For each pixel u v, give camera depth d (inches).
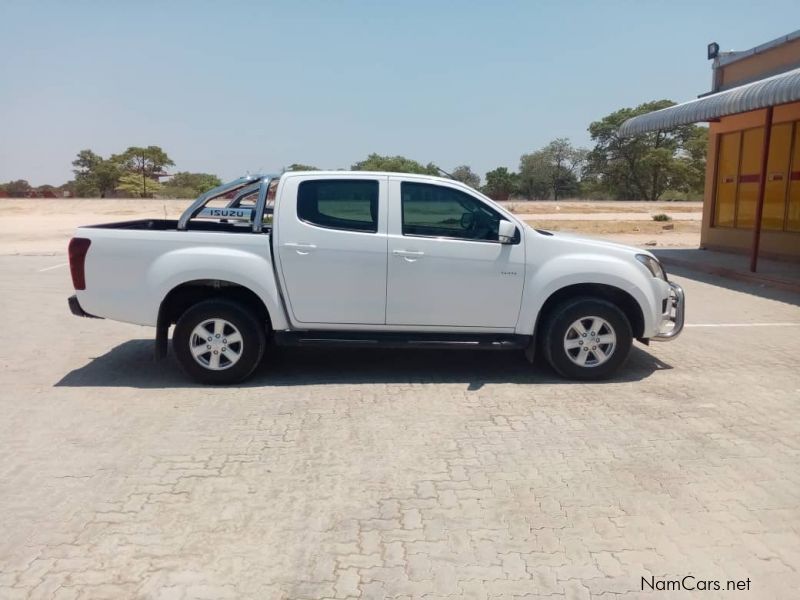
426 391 245.9
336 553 141.8
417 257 245.4
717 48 688.4
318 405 230.8
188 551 142.6
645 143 3213.6
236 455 189.9
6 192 2874.0
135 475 177.9
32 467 183.2
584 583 131.7
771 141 626.8
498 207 251.8
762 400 237.0
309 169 262.4
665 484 172.6
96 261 246.2
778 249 615.5
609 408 228.1
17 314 395.9
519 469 181.2
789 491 169.0
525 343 253.4
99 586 130.3
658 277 259.0
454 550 142.9
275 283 246.1
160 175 3075.8
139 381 259.9
